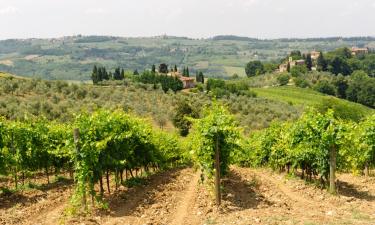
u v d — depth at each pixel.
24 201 20.95
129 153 23.33
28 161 25.67
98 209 18.55
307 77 176.50
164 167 37.44
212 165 19.84
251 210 17.53
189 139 24.44
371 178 25.83
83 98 75.62
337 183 24.09
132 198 21.22
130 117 26.62
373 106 133.62
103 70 140.50
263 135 33.91
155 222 16.31
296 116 84.88
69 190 23.70
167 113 78.75
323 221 15.21
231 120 20.22
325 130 21.00
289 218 15.76
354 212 16.83
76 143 18.28
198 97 100.31
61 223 16.17
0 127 23.53
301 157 23.22
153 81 130.12
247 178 27.84
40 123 27.84
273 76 186.25
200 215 17.34
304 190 22.02
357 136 24.52
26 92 70.12
